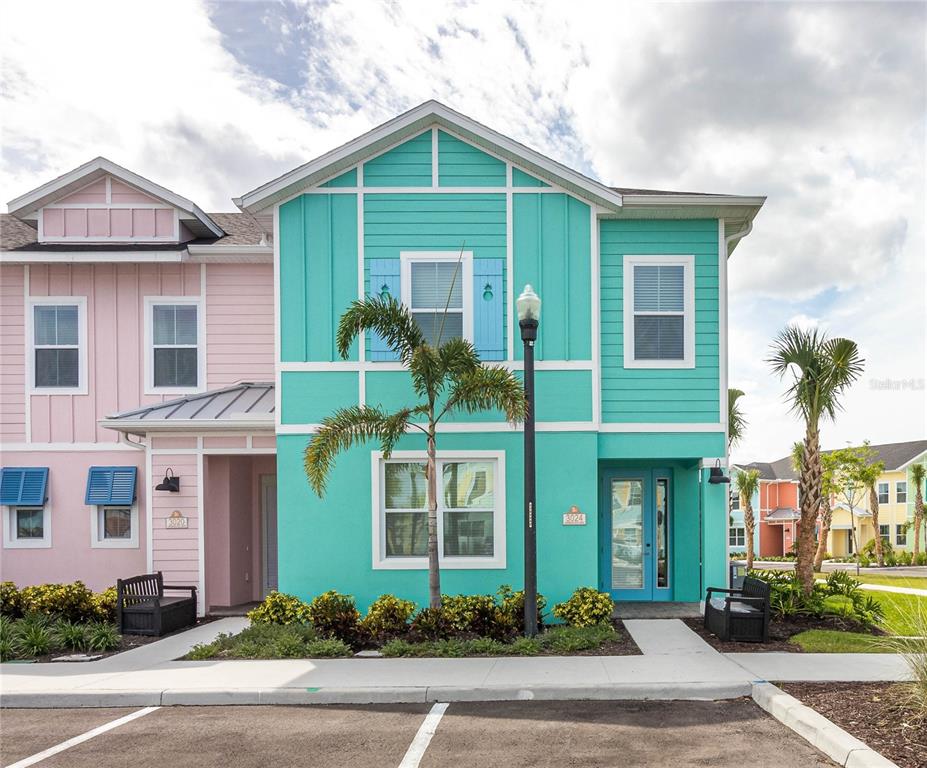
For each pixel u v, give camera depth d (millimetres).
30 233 13797
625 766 5262
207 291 12594
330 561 10289
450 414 10406
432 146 10609
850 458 31156
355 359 10516
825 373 10578
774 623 9766
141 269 12594
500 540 10273
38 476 12258
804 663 7750
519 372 10453
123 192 12648
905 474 42406
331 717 6547
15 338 12500
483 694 6977
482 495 10438
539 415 10438
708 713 6477
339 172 10602
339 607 9555
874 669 7461
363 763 5410
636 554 12156
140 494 12250
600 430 10539
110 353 12492
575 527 10289
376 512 10320
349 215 10578
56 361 12547
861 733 5473
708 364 10656
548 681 7176
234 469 12258
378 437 9422
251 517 12891
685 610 11117
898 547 42469
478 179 10617
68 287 12539
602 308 10703
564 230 10594
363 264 10562
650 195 10250
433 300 10547
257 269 12648
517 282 10578
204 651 8516
